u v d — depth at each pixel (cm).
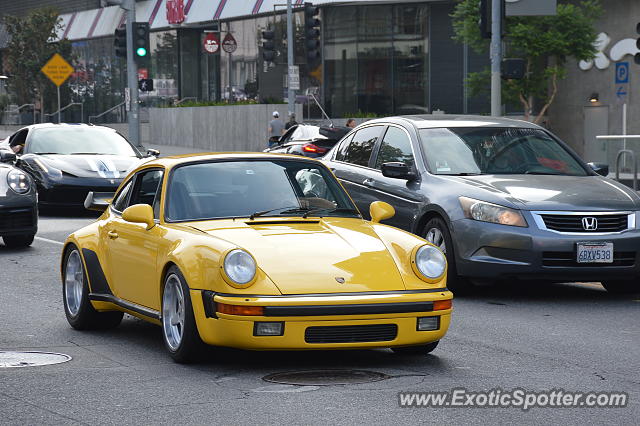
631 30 4484
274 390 821
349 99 5622
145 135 6994
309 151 2550
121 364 934
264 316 845
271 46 4075
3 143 2770
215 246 885
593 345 1028
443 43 5400
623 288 1404
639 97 4462
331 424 719
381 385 838
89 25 7744
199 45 7012
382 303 864
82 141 2666
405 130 1509
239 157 1037
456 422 727
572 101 4838
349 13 5584
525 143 1485
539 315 1221
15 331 1116
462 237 1323
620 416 747
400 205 1433
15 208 1848
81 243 1102
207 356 917
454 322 1166
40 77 7019
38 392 824
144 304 989
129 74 4428
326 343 860
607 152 2520
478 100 5369
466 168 1429
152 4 7244
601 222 1306
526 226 1292
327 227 957
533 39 4250
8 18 7131
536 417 742
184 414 749
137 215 976
